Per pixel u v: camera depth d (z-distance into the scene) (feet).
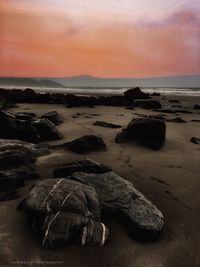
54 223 10.08
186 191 15.70
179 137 30.42
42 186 11.81
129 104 73.31
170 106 74.79
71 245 10.01
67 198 11.00
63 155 21.56
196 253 10.20
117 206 12.20
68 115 48.44
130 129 26.48
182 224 12.22
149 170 18.99
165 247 10.51
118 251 10.07
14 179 14.83
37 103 76.18
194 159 21.93
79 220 10.27
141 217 11.43
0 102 56.75
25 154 18.58
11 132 24.12
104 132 31.53
